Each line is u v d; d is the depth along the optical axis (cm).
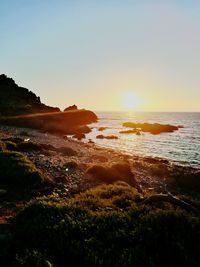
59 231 1065
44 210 1249
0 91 12762
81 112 15612
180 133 9888
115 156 4250
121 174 2533
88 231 1081
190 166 4159
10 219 1307
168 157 5122
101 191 1647
